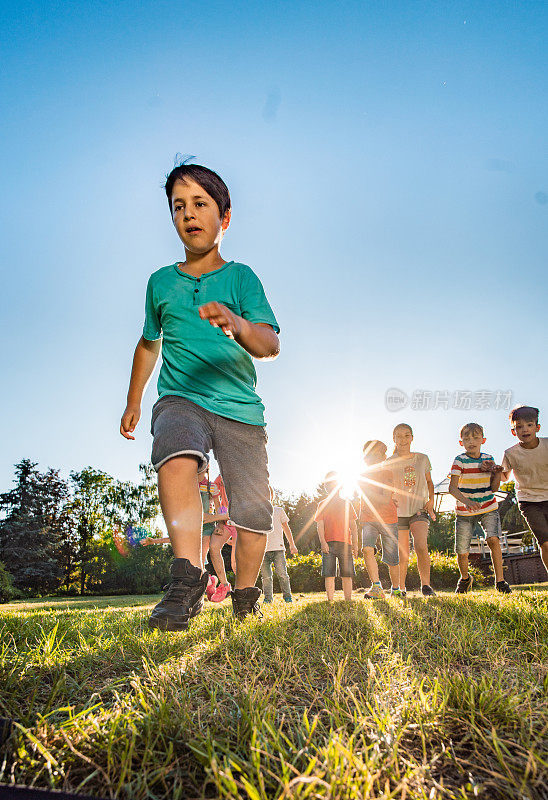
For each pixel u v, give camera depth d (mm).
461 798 816
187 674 1482
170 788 869
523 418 4500
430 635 2180
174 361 2451
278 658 1683
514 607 2789
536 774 874
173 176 2557
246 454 2457
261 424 2521
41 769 892
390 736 990
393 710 1162
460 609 2996
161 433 2199
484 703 1153
